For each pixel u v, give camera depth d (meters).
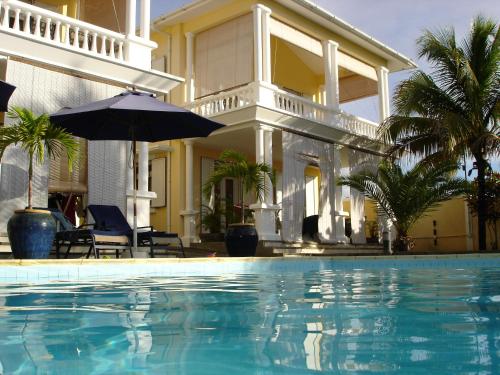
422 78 16.09
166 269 7.44
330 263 9.80
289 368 1.82
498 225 19.31
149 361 1.94
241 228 11.40
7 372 1.79
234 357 2.00
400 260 10.20
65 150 10.24
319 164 16.50
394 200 15.71
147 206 11.52
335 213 16.70
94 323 2.85
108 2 12.80
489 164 15.98
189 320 2.96
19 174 9.55
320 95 21.11
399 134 16.92
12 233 7.60
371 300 3.97
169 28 17.25
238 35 15.54
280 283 5.80
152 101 8.93
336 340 2.32
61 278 6.39
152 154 17.44
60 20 10.52
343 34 17.78
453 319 2.93
